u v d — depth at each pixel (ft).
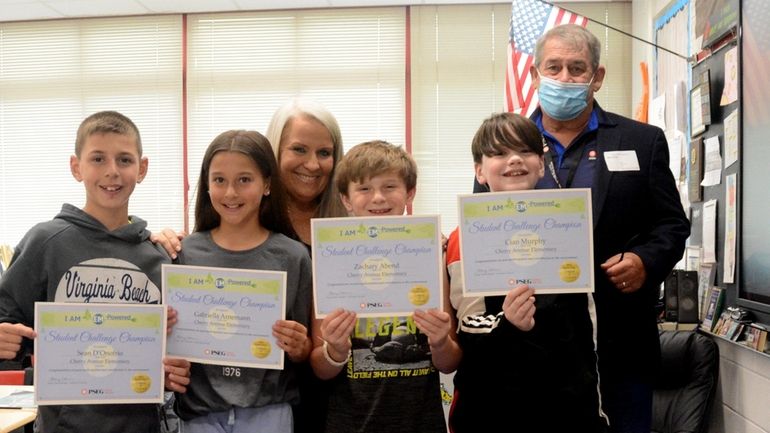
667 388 9.23
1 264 17.44
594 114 6.79
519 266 4.84
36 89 19.06
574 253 4.82
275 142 6.56
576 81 6.47
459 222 4.91
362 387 5.22
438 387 5.40
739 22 7.86
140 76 18.67
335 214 6.57
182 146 18.56
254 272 5.17
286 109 6.63
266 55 18.30
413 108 17.98
